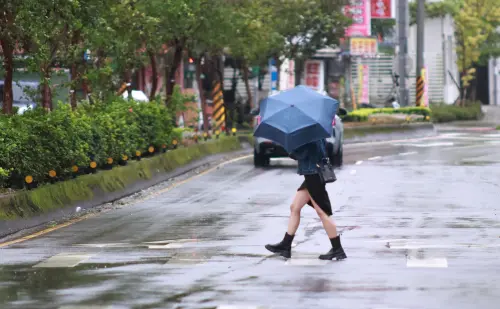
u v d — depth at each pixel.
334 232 27.22
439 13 164.88
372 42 132.00
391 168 60.41
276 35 89.38
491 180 51.94
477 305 20.75
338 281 23.80
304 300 21.59
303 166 27.47
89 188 42.97
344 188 48.56
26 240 32.81
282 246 27.78
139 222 37.16
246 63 100.44
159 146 56.84
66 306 21.45
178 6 58.66
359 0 119.00
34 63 44.38
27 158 38.12
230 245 30.41
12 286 23.98
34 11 39.91
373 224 35.12
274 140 27.64
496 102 192.88
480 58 173.62
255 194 46.69
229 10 67.44
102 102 53.41
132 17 54.97
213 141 69.25
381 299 21.50
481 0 170.00
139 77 101.31
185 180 54.78
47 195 38.53
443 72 167.12
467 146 81.56
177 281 24.14
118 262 27.36
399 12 119.31
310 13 104.81
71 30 47.69
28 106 42.81
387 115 105.81
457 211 38.88
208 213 39.53
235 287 23.22
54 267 26.75
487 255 27.36
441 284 23.09
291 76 124.62
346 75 136.00
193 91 108.19
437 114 137.25
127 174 48.53
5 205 34.97
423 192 46.38
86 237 33.28
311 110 27.53
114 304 21.58
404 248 29.03
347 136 91.69
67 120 41.78
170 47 74.50
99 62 55.91
